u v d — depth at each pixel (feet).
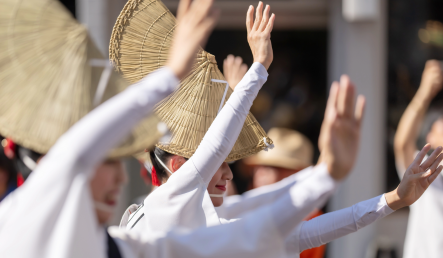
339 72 34.81
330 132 8.24
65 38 9.59
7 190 11.69
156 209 12.50
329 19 36.04
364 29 33.91
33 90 9.07
